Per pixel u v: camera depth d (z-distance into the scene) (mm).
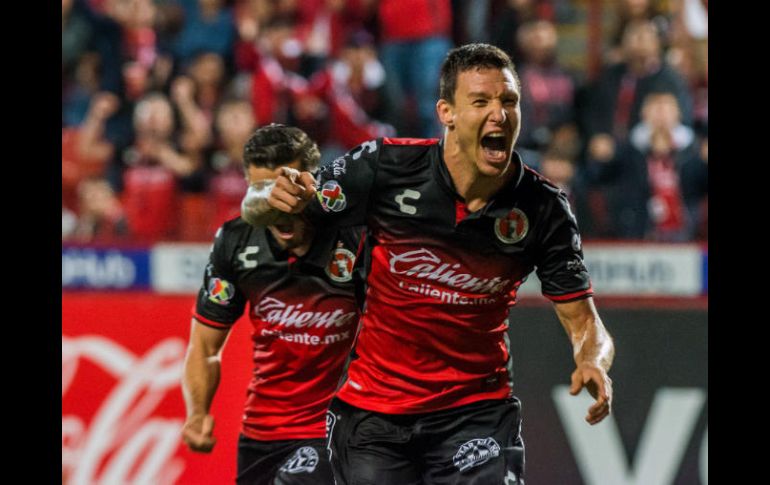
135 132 20297
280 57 20891
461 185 9258
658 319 15516
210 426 11078
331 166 9562
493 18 22000
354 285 10516
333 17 21594
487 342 9695
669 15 21984
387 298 9617
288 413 11195
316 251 10727
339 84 20812
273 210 9344
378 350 9773
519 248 9398
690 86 21531
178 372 15383
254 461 11406
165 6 21469
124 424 15227
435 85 21047
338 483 9969
